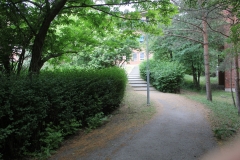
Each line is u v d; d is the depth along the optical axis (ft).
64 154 13.05
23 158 12.28
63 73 21.42
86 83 18.98
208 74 37.19
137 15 23.66
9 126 10.66
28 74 14.92
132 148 13.64
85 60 47.37
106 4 20.48
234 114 26.25
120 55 48.67
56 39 23.81
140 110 26.43
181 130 17.71
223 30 36.45
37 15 20.47
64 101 15.57
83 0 20.95
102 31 26.91
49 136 13.62
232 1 16.98
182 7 31.48
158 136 16.07
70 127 16.60
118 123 20.57
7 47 17.13
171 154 12.64
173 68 45.96
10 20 18.63
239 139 15.47
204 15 31.12
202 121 20.93
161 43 51.65
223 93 52.85
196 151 13.08
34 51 18.26
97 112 21.22
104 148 13.80
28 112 11.85
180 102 32.94
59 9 18.19
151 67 52.60
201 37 42.75
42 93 13.02
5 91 10.75
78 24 25.09
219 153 12.69
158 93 43.60
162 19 24.23
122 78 31.07
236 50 24.26
